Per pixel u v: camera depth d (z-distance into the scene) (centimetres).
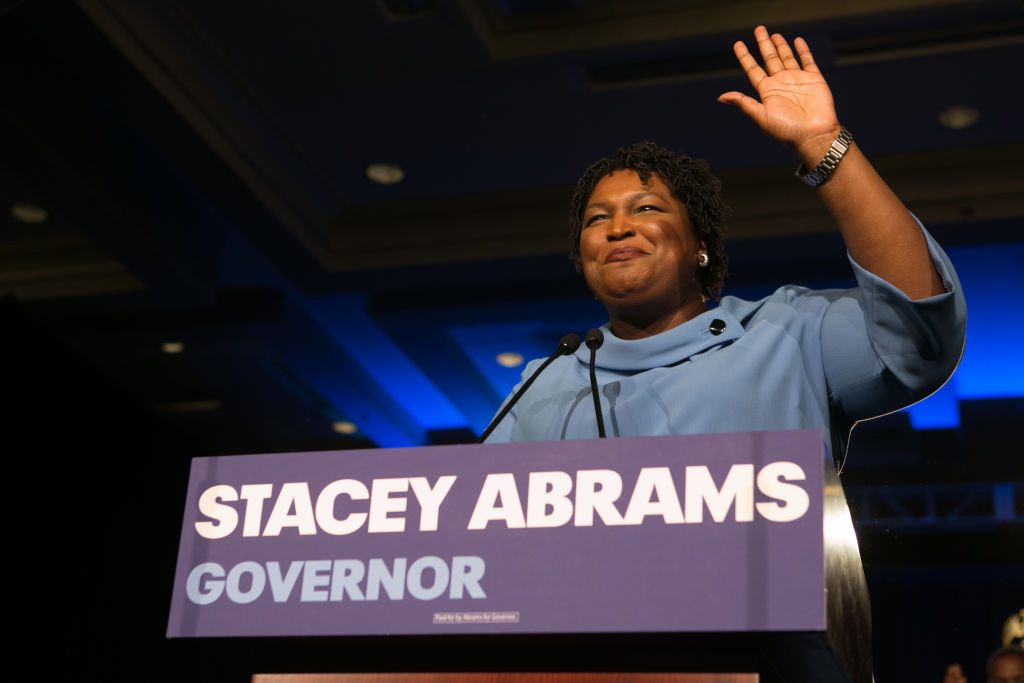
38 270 754
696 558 89
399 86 588
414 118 616
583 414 139
